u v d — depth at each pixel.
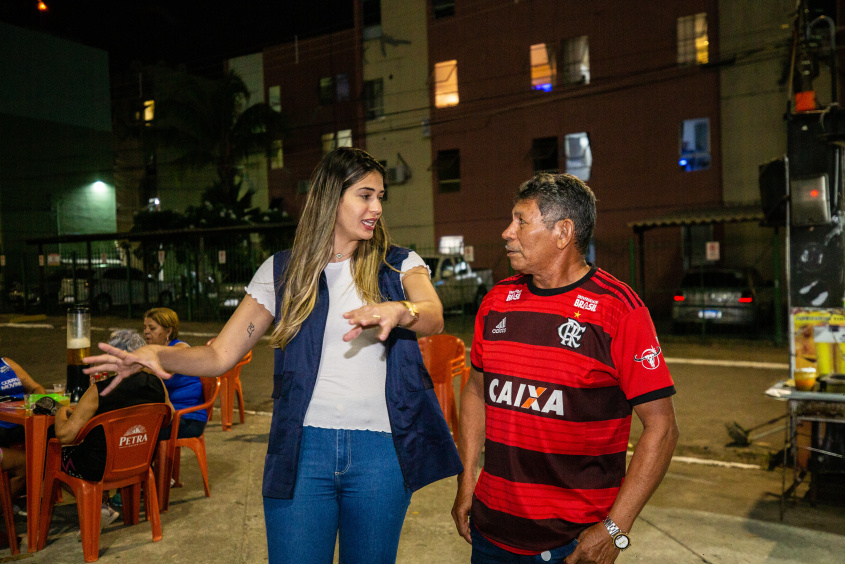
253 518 4.05
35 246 24.91
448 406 4.91
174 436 4.20
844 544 3.65
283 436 1.87
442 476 1.93
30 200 24.83
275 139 24.66
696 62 18.41
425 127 22.80
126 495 3.94
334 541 1.90
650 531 3.84
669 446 1.67
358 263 1.93
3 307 22.22
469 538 1.96
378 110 24.05
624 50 19.27
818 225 4.55
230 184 24.91
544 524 1.72
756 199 17.67
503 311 1.89
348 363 1.88
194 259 18.98
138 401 3.62
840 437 4.23
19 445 3.85
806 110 4.68
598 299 1.73
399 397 1.89
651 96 18.94
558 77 20.39
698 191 18.39
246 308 1.97
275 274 1.97
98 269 20.67
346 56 25.02
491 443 1.85
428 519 4.05
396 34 23.44
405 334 1.94
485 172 21.72
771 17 17.30
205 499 4.39
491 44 21.52
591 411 1.72
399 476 1.88
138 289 20.20
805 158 4.61
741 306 12.75
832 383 4.12
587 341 1.72
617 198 19.41
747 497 4.46
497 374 1.84
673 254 18.58
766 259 17.33
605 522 1.65
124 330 3.70
